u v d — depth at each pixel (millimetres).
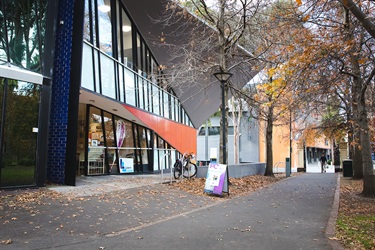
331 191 14914
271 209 10195
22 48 11320
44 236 6395
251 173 23375
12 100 10625
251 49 18250
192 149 29984
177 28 17828
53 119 12594
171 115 24734
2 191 9938
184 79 18438
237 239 6609
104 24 15891
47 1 12000
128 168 18766
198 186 14383
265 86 11031
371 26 8008
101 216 8148
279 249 5926
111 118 18016
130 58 18734
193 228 7535
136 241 6359
